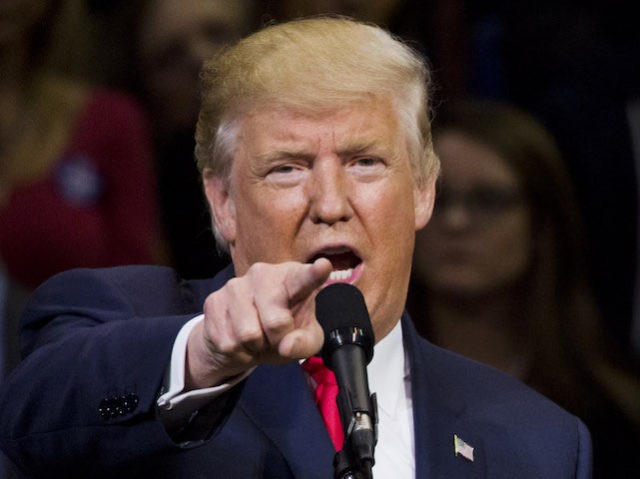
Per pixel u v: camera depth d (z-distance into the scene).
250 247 7.70
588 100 14.20
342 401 5.83
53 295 7.86
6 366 11.24
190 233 13.37
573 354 12.61
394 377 7.98
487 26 14.90
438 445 7.73
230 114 7.68
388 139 7.59
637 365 12.84
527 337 12.59
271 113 7.51
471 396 8.20
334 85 7.44
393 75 7.63
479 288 12.52
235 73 7.63
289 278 5.47
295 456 7.26
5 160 11.70
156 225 12.52
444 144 12.66
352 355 5.96
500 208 12.53
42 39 12.03
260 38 7.71
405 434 7.86
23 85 11.93
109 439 6.31
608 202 13.95
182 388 6.13
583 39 14.55
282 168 7.55
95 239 11.77
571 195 12.74
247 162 7.60
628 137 14.05
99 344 6.53
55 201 11.70
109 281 7.84
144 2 13.76
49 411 6.51
